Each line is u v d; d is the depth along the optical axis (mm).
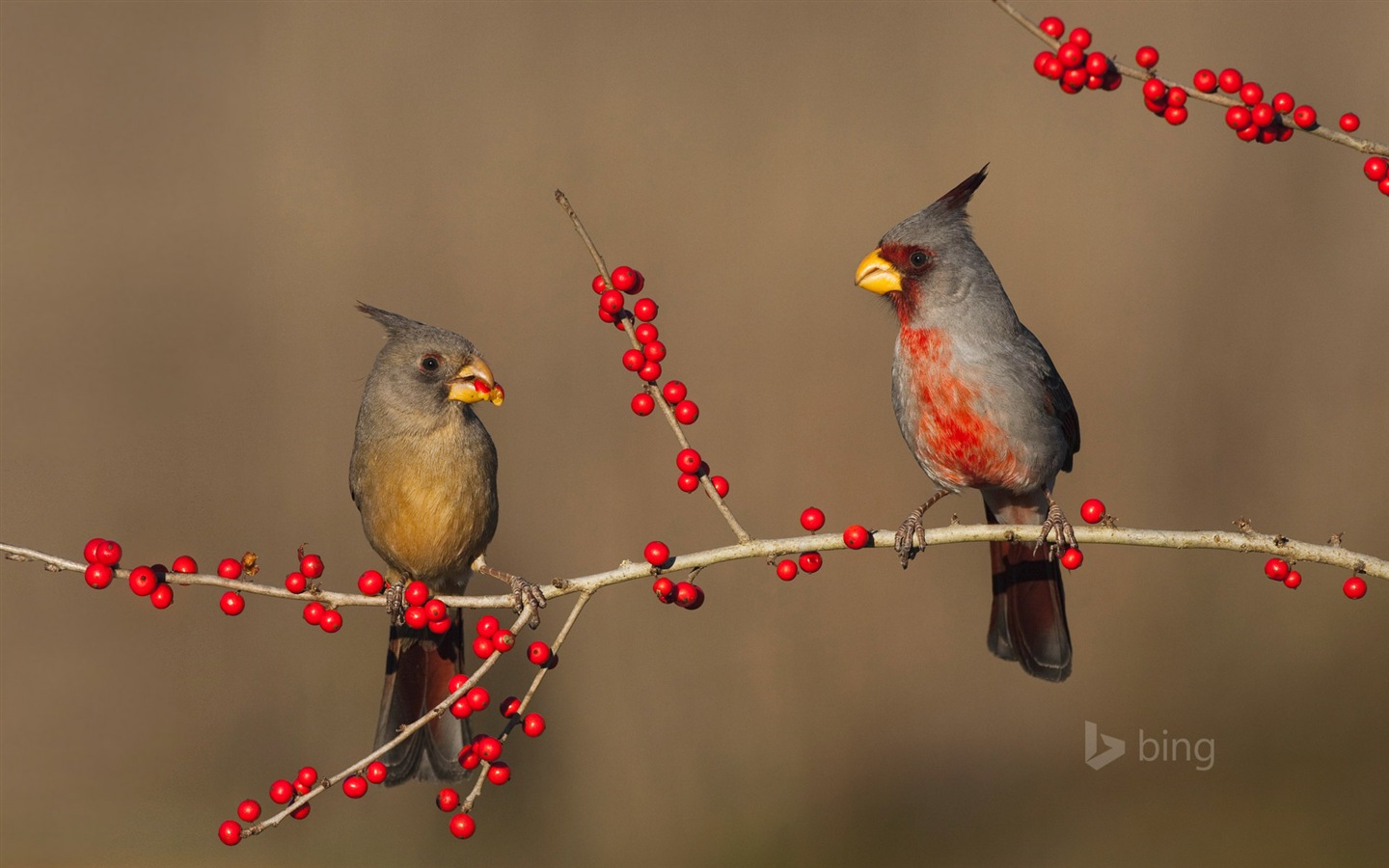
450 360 7316
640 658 13031
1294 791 11930
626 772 12656
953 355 7297
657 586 5898
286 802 5504
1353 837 11250
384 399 7383
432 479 7328
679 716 12836
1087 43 5621
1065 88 5664
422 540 7426
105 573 5559
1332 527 13766
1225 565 13719
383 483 7375
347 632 13531
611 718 12797
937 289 7328
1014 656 7527
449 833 12477
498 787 12570
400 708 7160
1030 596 7539
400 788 12695
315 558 5824
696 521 13469
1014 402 7266
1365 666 13000
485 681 12758
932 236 7371
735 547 6004
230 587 5699
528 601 5859
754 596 13297
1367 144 5496
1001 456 7348
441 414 7328
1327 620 13398
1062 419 7633
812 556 6117
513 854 12227
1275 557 5898
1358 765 12125
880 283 7391
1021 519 7719
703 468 5977
